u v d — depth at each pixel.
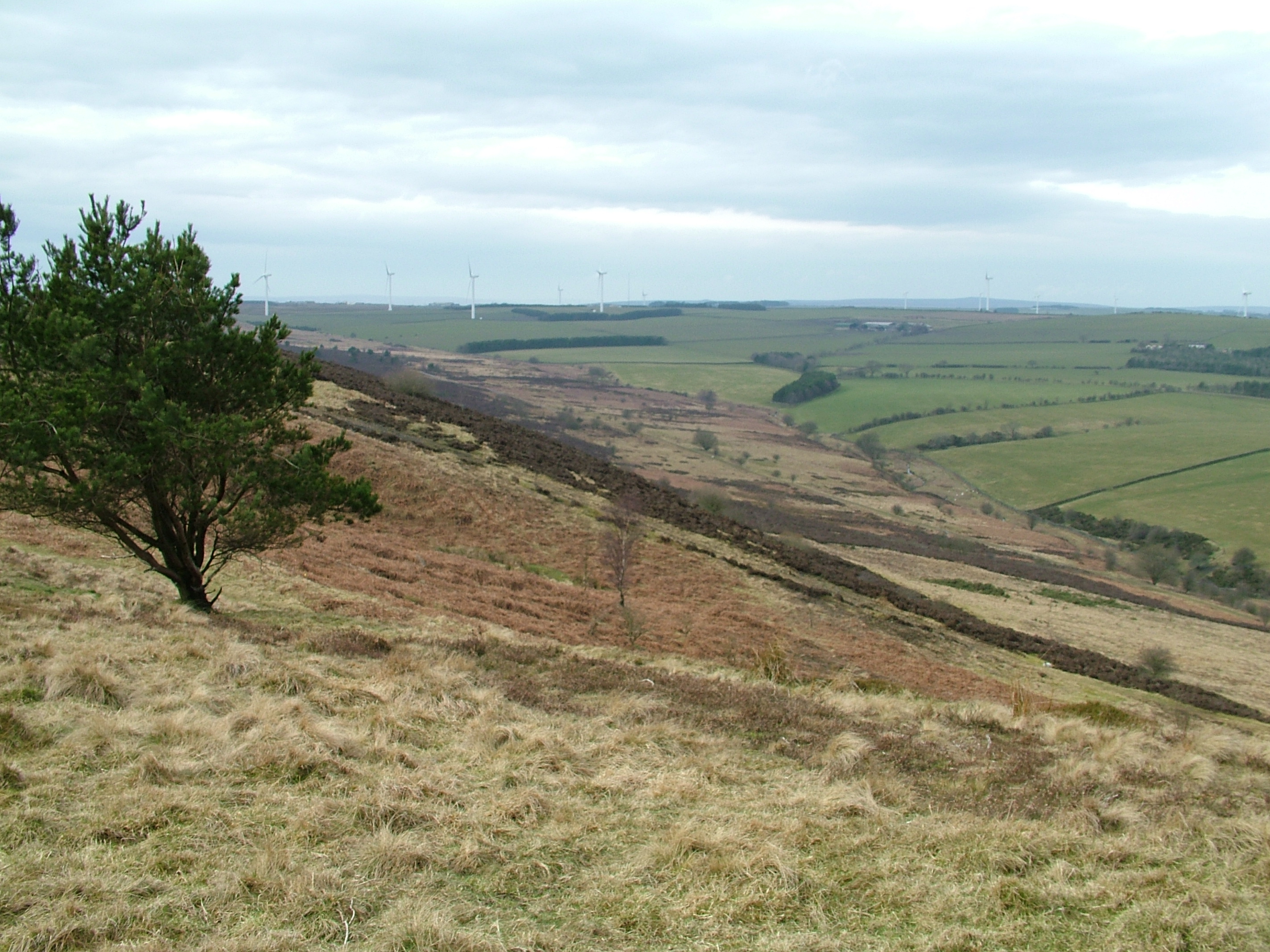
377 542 34.62
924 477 125.44
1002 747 14.06
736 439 140.38
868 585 51.81
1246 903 7.60
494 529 41.62
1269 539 94.31
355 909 6.66
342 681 13.24
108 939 6.00
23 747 8.78
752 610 37.97
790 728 13.92
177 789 8.33
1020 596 64.81
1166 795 11.20
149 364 17.52
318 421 48.59
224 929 6.25
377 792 8.81
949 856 8.48
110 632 14.16
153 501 18.25
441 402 70.44
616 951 6.41
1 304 17.11
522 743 11.33
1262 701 45.38
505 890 7.28
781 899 7.29
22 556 19.95
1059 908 7.43
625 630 29.50
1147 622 62.78
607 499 53.00
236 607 20.53
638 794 9.97
